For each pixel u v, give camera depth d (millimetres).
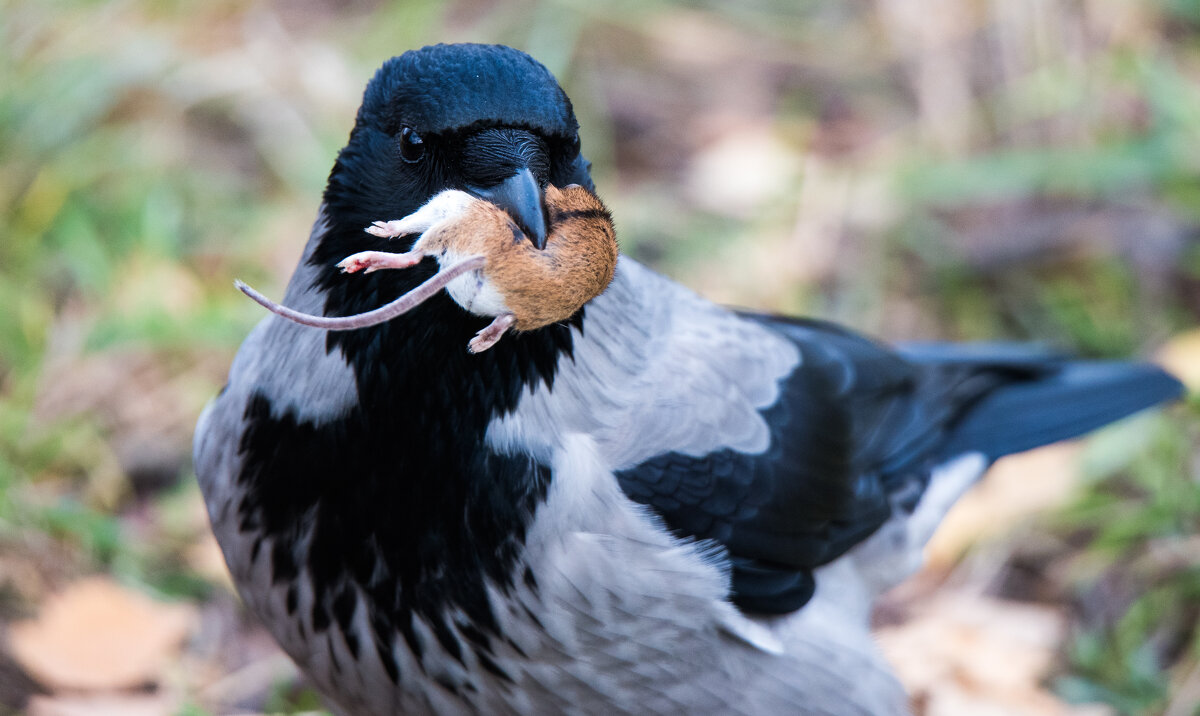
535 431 6797
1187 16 15234
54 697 9227
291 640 7430
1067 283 13188
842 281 13336
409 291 5867
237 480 7145
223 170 13320
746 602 7766
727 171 14297
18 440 10844
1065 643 10445
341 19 15008
